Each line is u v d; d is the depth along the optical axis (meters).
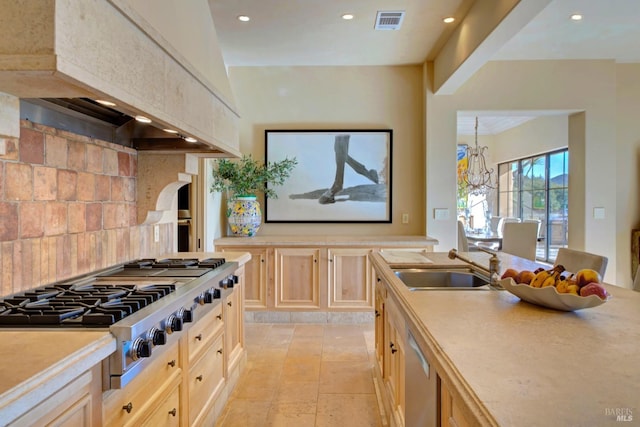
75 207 1.78
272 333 3.61
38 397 0.80
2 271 1.38
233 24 3.23
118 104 1.25
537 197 6.81
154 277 1.85
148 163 2.36
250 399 2.41
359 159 4.33
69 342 1.01
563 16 3.11
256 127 4.35
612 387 0.79
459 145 8.51
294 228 4.37
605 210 4.13
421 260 2.51
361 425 2.14
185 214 3.72
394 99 4.31
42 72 0.96
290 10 2.98
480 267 2.22
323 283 3.87
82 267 1.83
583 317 1.28
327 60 4.12
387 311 2.11
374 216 4.34
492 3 2.60
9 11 0.94
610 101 4.09
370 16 3.09
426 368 1.23
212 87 2.11
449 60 3.53
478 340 1.07
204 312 1.85
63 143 1.70
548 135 6.33
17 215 1.45
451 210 4.15
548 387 0.79
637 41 3.63
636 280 1.96
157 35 1.43
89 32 1.05
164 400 1.48
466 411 0.75
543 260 6.55
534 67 4.09
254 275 3.92
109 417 1.12
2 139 1.28
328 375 2.74
